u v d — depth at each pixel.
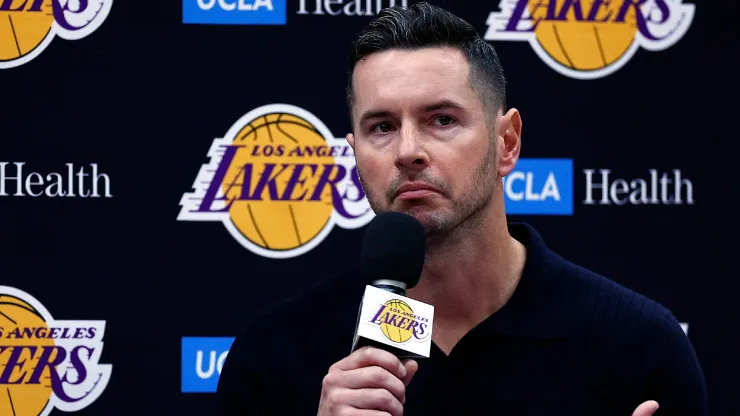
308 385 3.84
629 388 3.61
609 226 5.68
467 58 3.48
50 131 5.58
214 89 5.65
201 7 5.65
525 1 5.72
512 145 3.77
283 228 5.66
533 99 5.71
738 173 5.68
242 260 5.64
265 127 5.68
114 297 5.57
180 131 5.63
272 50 5.68
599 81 5.72
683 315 5.64
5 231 5.54
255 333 4.04
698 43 5.73
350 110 3.71
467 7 5.73
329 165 5.70
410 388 3.60
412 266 3.14
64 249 5.56
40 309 5.54
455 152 3.37
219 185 5.64
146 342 5.57
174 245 5.61
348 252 5.69
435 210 3.35
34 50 5.59
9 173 5.55
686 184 5.69
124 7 5.62
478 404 3.56
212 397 5.59
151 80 5.62
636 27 5.74
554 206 5.70
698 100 5.71
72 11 5.61
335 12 5.70
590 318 3.68
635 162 5.70
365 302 2.94
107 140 5.61
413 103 3.35
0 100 5.56
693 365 3.71
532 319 3.65
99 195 5.59
